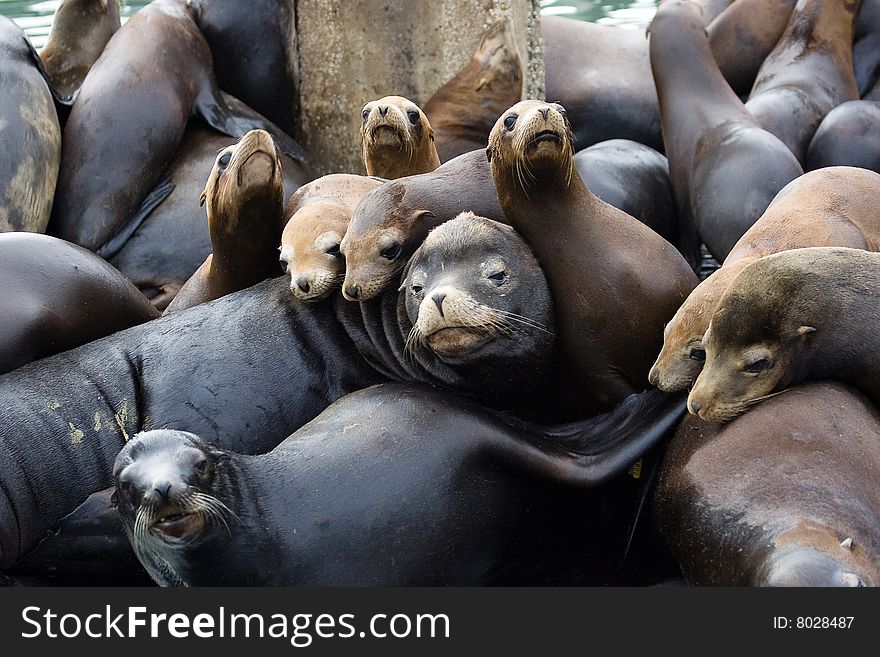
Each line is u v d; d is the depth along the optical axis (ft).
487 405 18.89
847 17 34.06
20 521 18.86
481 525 16.89
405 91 31.81
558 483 17.10
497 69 31.14
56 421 19.62
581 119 36.19
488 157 19.74
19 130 28.84
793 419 16.01
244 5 32.37
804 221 19.94
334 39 32.17
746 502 15.40
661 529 16.94
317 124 32.91
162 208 29.73
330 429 17.44
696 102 30.68
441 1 31.17
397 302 19.60
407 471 16.70
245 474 16.51
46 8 54.65
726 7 39.83
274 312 20.76
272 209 22.61
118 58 30.89
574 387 18.79
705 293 17.49
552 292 18.45
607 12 53.52
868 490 15.08
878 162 29.30
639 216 30.14
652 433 17.33
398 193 19.85
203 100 31.45
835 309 16.44
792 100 32.01
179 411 19.89
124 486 15.67
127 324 22.38
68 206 29.66
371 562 16.24
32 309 20.66
